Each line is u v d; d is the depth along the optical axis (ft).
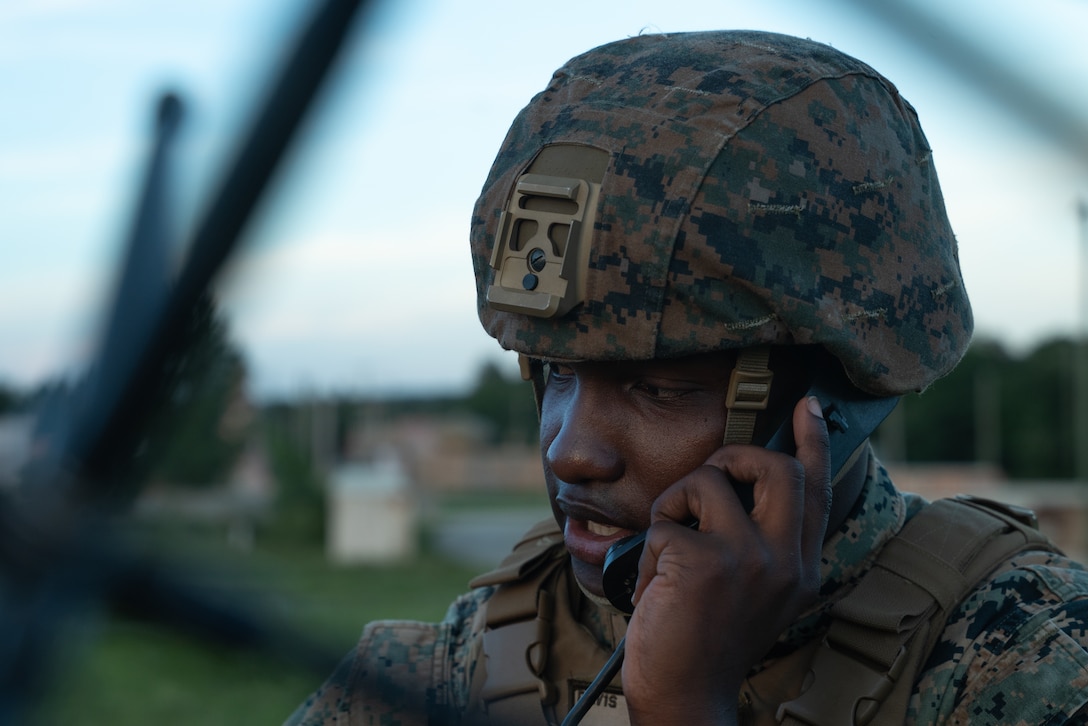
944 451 108.37
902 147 3.68
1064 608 3.41
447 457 151.33
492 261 3.45
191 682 18.49
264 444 74.54
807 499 3.36
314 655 2.50
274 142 2.03
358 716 4.30
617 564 3.43
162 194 2.21
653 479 3.47
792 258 3.31
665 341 3.28
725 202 3.24
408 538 71.26
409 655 4.49
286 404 116.98
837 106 3.48
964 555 3.69
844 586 3.72
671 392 3.47
